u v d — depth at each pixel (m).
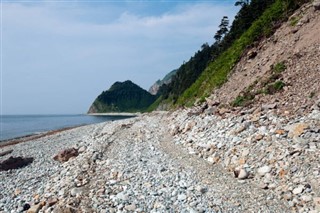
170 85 145.88
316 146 14.91
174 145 24.09
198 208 12.97
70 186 16.62
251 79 28.34
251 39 36.81
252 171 15.55
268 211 12.30
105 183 16.58
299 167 14.14
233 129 20.23
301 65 23.83
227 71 35.84
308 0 31.33
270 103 21.66
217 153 18.84
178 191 14.68
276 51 28.66
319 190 12.58
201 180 15.88
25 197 17.28
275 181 14.17
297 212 11.99
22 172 24.45
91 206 13.91
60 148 34.72
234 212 12.52
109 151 24.72
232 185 14.88
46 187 18.09
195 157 19.92
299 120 17.44
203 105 31.66
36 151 34.81
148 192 14.92
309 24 27.56
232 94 29.05
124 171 18.23
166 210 13.05
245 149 17.31
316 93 19.45
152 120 48.06
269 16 37.19
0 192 19.20
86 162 21.36
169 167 18.36
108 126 51.06
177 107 51.28
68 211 13.42
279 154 15.48
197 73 106.25
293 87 22.02
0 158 32.28
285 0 36.00
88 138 38.12
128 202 13.99
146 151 23.23
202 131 23.33
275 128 17.73
